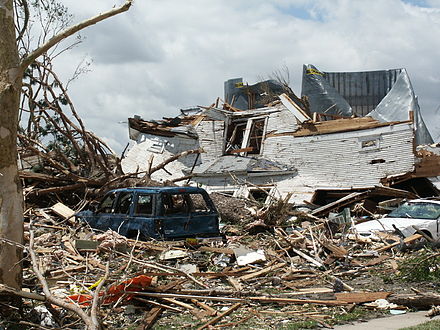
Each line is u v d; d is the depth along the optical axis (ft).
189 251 38.37
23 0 25.77
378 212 68.74
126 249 37.52
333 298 28.25
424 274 33.35
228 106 99.55
